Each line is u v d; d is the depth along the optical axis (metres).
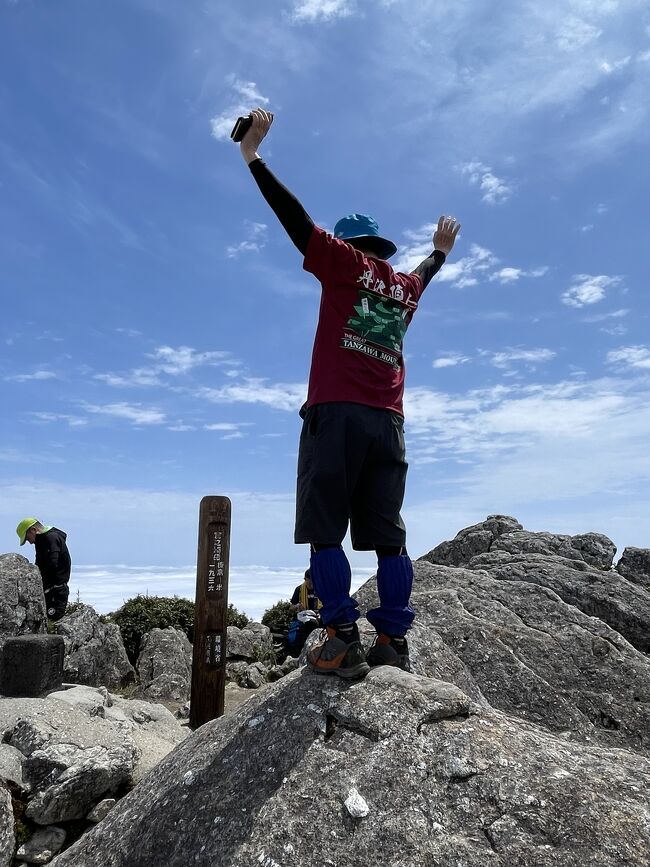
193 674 7.93
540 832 2.27
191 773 2.89
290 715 2.88
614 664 4.76
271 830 2.43
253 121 2.92
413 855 2.24
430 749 2.58
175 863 2.53
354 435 2.96
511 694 4.58
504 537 8.85
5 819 4.08
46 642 7.11
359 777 2.52
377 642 3.23
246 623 13.87
